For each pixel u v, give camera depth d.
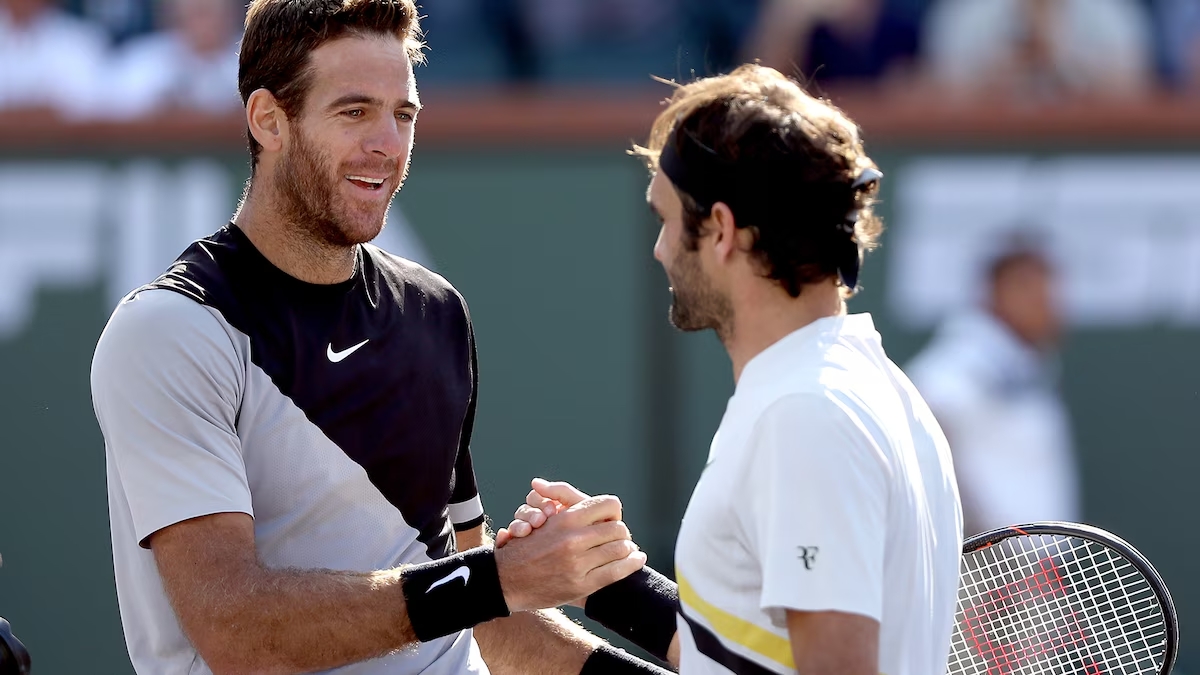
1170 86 21.25
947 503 7.02
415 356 8.83
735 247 6.75
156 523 7.86
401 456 8.67
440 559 8.69
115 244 18.67
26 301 18.64
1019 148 19.22
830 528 6.16
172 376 7.88
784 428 6.30
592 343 18.97
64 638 18.55
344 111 8.24
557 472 18.91
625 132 18.97
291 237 8.37
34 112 18.61
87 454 18.64
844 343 6.70
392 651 7.89
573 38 22.48
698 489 6.77
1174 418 19.22
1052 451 19.11
